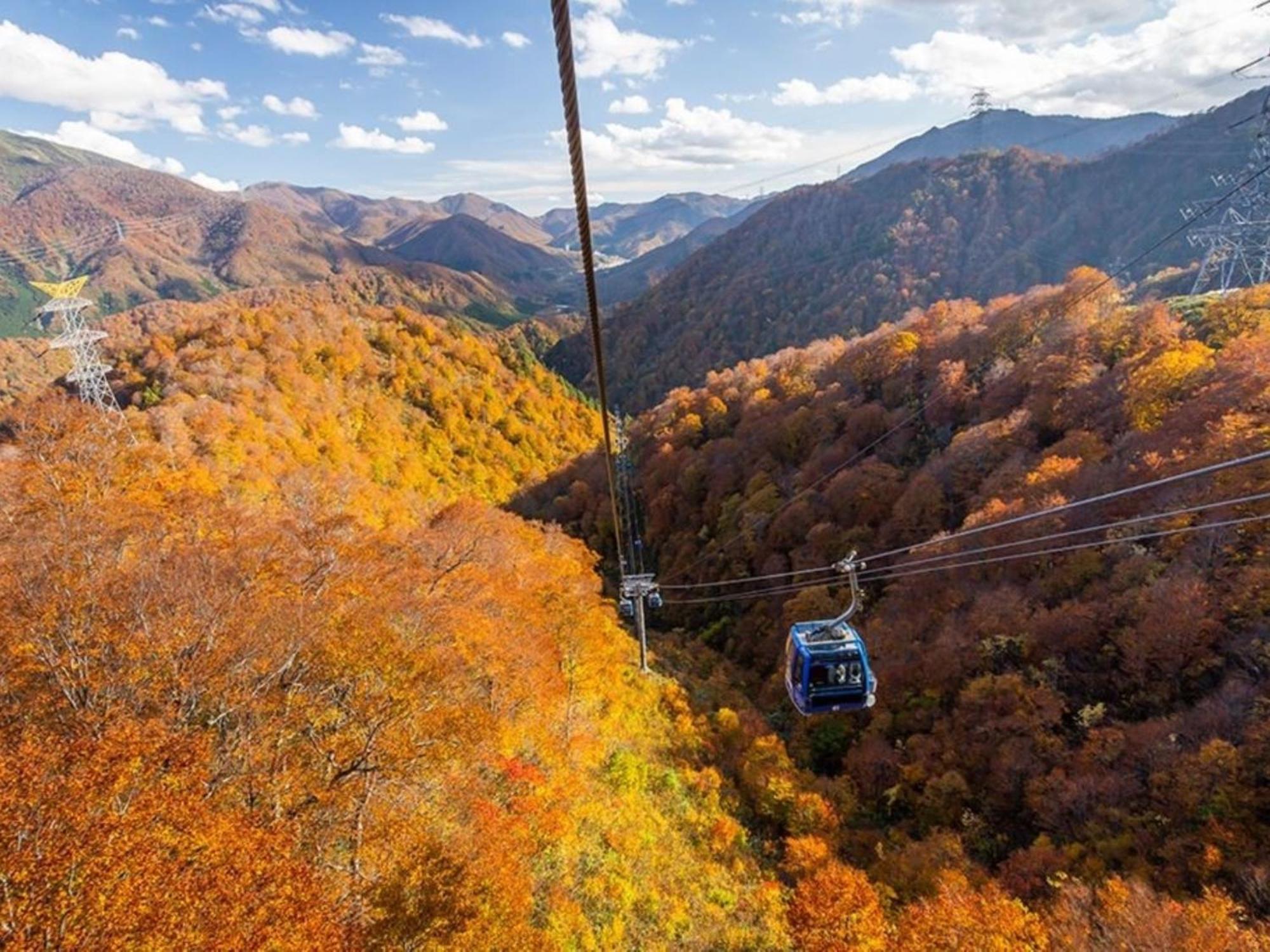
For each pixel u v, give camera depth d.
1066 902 32.44
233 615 28.70
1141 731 40.59
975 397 81.56
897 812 47.25
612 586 91.44
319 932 16.47
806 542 76.81
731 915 34.75
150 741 18.59
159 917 13.86
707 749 49.84
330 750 26.00
